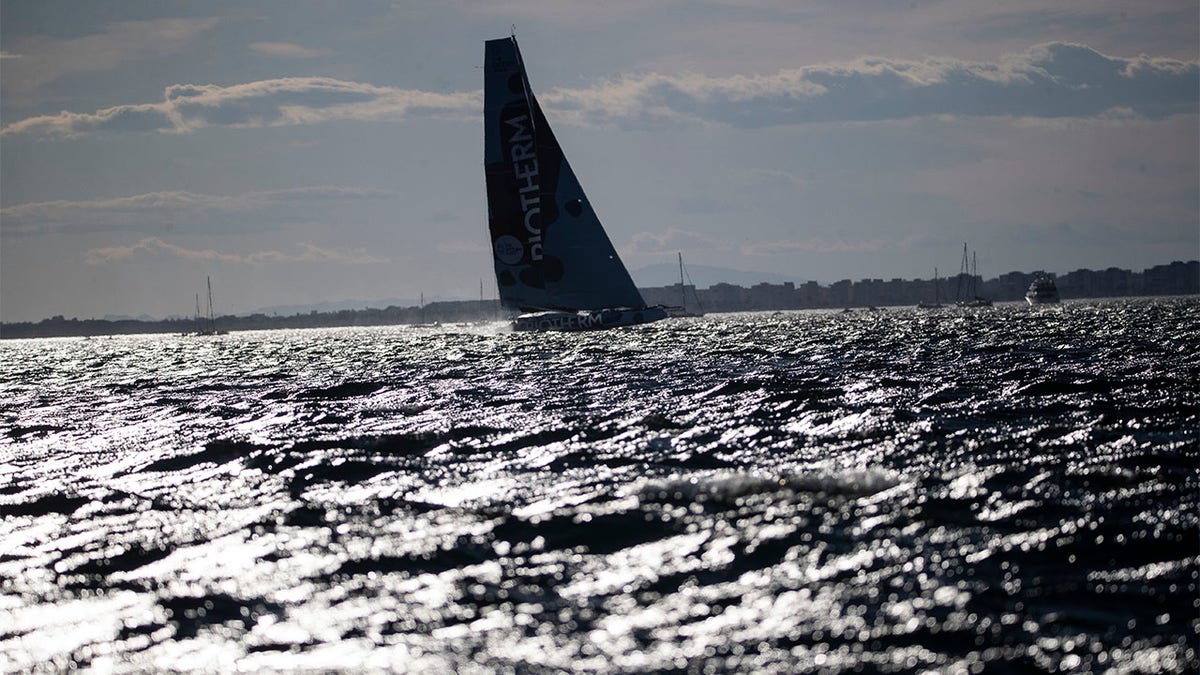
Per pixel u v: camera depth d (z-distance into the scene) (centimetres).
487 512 5591
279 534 5338
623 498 5703
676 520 5175
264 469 7362
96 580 4700
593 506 5559
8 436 10200
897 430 8162
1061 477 5888
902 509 5219
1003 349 19450
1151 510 5056
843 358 18038
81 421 11544
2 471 7769
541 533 5094
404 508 5809
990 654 3478
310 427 9944
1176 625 3634
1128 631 3606
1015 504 5247
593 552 4738
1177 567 4209
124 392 16225
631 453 7494
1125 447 6944
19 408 13762
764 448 7512
